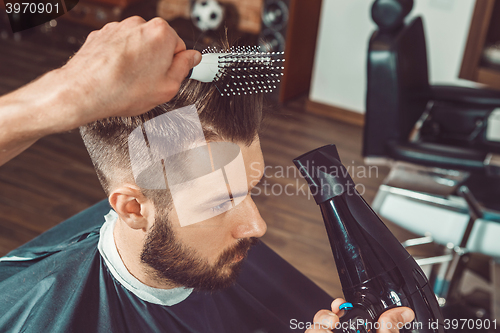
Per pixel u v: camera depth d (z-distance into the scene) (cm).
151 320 55
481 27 262
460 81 284
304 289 71
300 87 345
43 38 379
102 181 45
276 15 305
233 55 40
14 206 211
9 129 29
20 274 56
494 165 177
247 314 65
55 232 74
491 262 186
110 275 54
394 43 163
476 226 157
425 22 280
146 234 45
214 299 61
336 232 44
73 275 54
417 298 42
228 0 379
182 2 400
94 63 29
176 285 52
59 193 223
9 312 53
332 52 311
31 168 237
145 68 29
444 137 198
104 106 29
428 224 165
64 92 28
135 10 384
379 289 43
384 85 167
